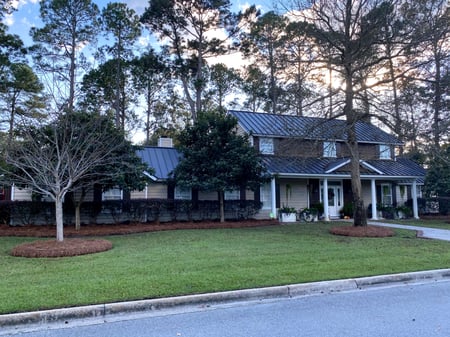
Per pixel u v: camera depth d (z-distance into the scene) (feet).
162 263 25.29
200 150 53.42
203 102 115.55
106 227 48.70
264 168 55.26
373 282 22.03
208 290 18.70
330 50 47.42
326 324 15.06
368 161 73.92
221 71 113.39
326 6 45.42
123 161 44.50
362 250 31.73
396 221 65.05
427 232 47.96
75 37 81.87
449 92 45.11
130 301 16.89
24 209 50.08
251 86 102.01
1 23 73.87
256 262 25.64
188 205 57.41
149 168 50.31
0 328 14.69
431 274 23.95
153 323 15.38
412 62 44.34
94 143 38.81
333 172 64.39
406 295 19.77
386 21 42.47
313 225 56.24
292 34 48.24
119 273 22.13
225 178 52.90
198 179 53.26
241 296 18.62
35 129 36.96
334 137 46.52
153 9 85.46
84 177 41.11
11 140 35.76
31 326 15.02
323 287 20.59
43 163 33.47
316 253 29.78
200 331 14.35
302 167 63.05
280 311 16.90
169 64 91.81
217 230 49.06
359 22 44.52
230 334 13.98
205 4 86.89
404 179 74.23
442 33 40.37
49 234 42.14
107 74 88.48
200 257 27.76
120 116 102.01
